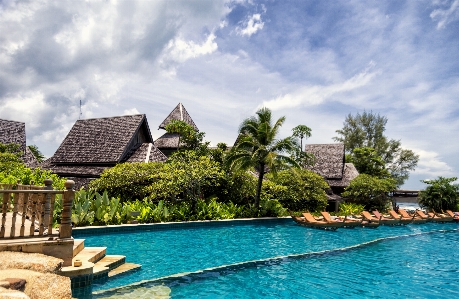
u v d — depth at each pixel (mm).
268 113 21344
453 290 7934
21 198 9445
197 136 25906
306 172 25156
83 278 6262
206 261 9492
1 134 25656
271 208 20578
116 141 25688
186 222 16016
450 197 30594
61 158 25781
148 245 11312
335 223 17859
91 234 12766
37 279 4855
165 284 7215
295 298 6883
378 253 12312
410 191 47031
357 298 7078
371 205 29438
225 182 21234
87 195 15961
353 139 57812
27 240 5988
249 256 10453
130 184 19062
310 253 11492
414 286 8164
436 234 19438
